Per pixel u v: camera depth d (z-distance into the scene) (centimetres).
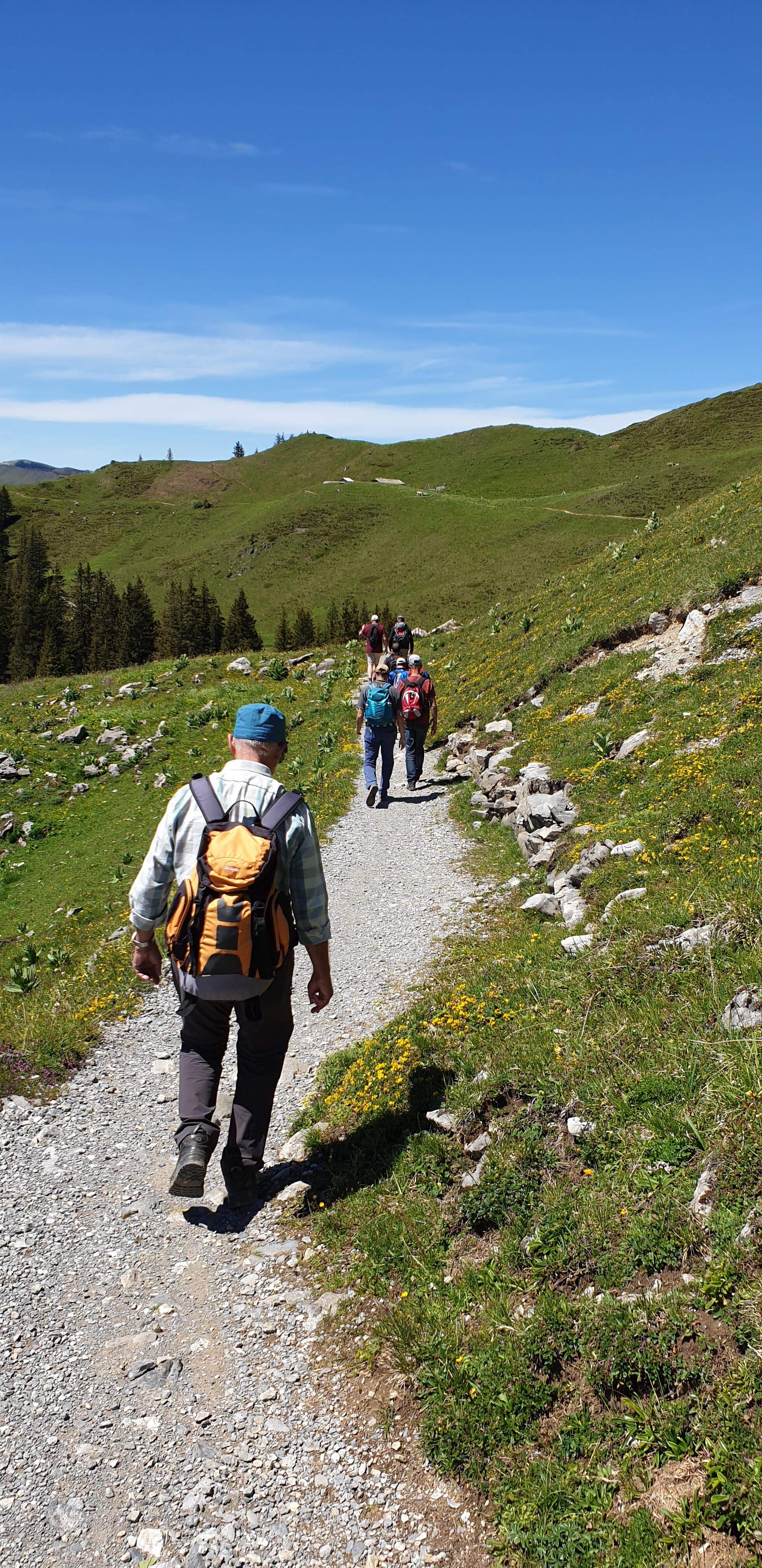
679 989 555
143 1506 330
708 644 1479
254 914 407
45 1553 312
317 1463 348
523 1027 590
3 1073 678
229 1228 509
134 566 19875
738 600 1562
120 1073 725
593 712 1494
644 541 2373
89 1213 523
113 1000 867
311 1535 319
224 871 408
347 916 1073
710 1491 289
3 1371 396
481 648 2372
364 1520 323
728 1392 310
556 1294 386
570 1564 290
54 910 1730
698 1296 349
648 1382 337
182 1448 357
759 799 902
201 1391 387
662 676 1477
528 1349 364
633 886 838
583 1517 303
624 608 1845
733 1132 403
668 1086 465
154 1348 413
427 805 1555
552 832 1118
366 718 1571
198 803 434
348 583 16100
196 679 3116
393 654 1864
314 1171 551
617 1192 418
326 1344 411
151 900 440
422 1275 432
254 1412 375
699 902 650
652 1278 374
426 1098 562
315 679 2978
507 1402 348
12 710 3069
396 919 1041
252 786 439
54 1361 404
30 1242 490
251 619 14062
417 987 816
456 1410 353
